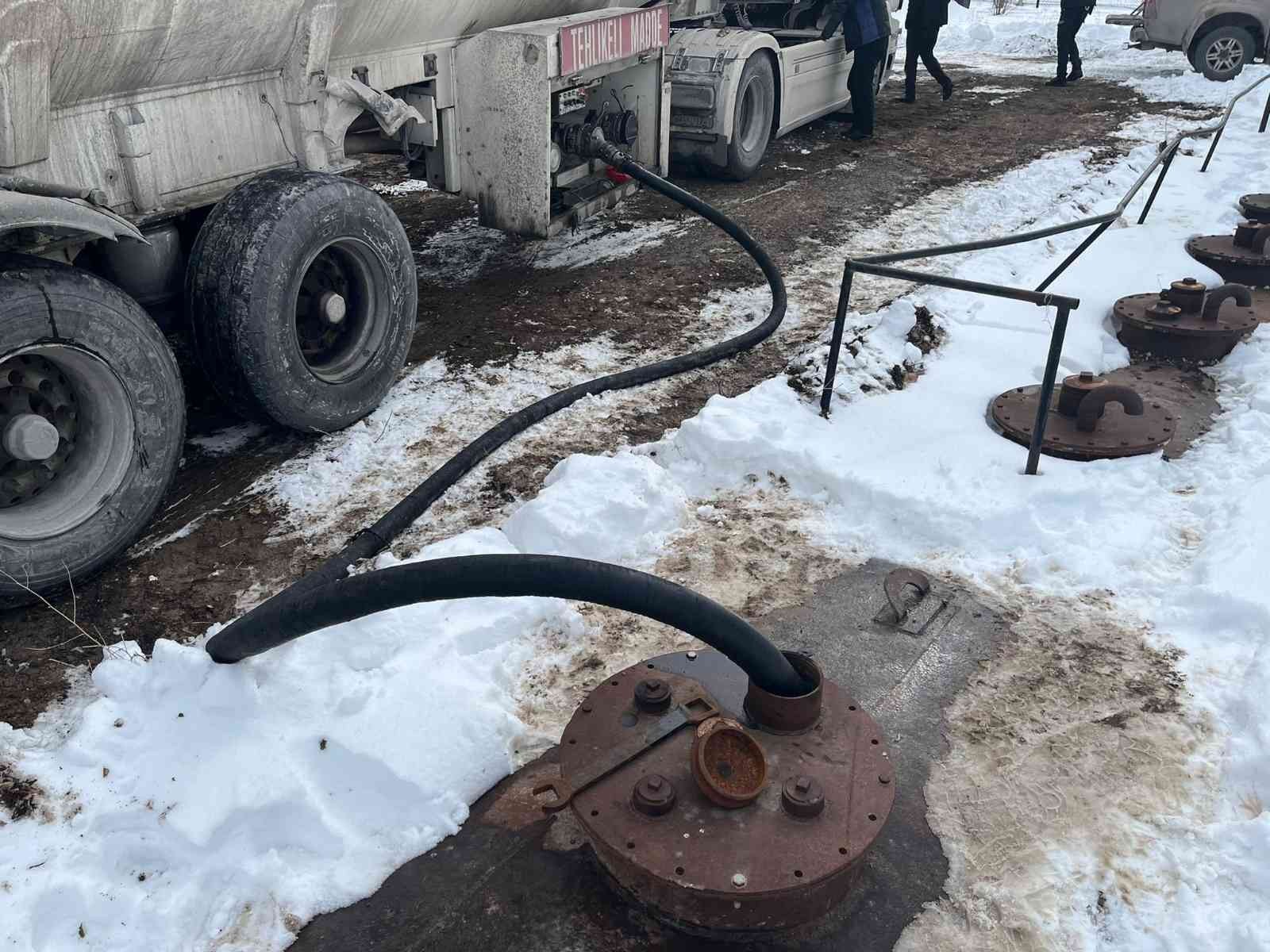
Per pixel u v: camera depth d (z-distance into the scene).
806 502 4.04
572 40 5.65
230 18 3.64
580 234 7.33
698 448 4.26
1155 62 14.62
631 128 6.90
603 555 3.66
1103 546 3.62
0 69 2.91
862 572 3.62
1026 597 3.46
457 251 6.98
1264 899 2.31
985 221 7.53
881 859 2.49
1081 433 4.25
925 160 9.30
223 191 4.04
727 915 2.18
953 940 2.28
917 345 5.16
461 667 3.01
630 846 2.15
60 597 3.52
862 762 2.37
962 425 4.39
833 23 9.73
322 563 3.68
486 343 5.52
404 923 2.34
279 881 2.41
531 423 4.57
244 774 2.59
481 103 5.59
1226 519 3.67
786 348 5.43
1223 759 2.72
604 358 5.35
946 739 2.86
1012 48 16.92
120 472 3.50
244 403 4.16
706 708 2.50
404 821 2.58
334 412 4.40
